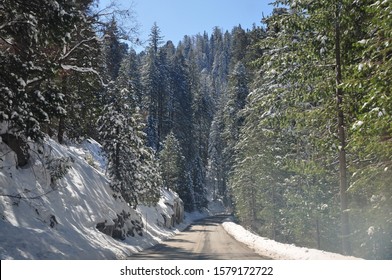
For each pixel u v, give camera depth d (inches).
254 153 1202.6
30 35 430.9
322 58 581.3
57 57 633.0
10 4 410.3
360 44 428.1
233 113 1791.3
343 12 524.1
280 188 1115.3
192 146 3056.1
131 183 1006.4
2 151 569.6
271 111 658.2
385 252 539.5
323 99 600.4
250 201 1416.1
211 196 3752.5
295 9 593.6
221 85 5664.4
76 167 842.2
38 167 644.1
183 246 842.2
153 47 2913.4
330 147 585.3
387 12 361.1
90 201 760.3
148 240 959.6
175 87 3139.8
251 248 762.8
